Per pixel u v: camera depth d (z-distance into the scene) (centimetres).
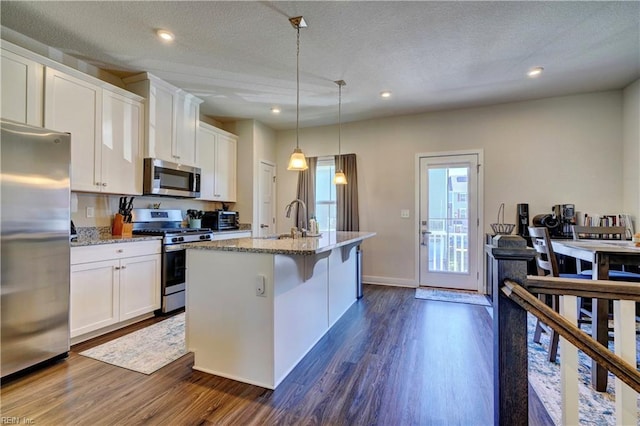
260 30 246
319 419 164
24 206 201
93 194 313
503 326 111
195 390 190
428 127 451
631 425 103
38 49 263
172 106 362
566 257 343
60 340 224
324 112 451
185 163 381
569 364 106
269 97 393
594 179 376
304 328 238
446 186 443
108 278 273
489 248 118
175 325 297
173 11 222
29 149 203
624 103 361
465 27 240
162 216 391
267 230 526
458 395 186
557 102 390
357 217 482
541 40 259
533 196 400
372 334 280
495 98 395
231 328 206
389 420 164
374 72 320
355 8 218
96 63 302
